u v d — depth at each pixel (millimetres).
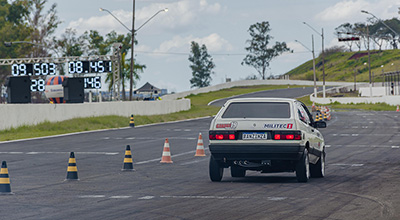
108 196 33688
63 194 34781
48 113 106875
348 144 73875
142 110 144250
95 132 100438
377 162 53406
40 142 80062
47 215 27328
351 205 29297
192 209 28594
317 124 44094
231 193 34344
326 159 56781
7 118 97188
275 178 43250
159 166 51594
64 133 97688
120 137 88625
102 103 125312
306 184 38531
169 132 99438
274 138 37875
